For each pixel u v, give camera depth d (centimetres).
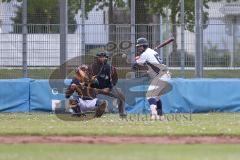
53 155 2980
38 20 6594
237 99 5591
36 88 5584
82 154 3008
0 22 6419
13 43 5975
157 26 5978
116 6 6738
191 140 3534
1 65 5959
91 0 6712
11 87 5597
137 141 3494
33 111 5584
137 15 6694
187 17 6775
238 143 3422
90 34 5969
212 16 6781
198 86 5550
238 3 6781
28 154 3019
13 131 3888
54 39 5953
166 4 6744
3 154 3023
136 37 5916
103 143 3419
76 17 6712
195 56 5844
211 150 3148
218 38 6056
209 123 4503
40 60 5944
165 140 3531
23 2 5834
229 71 6069
